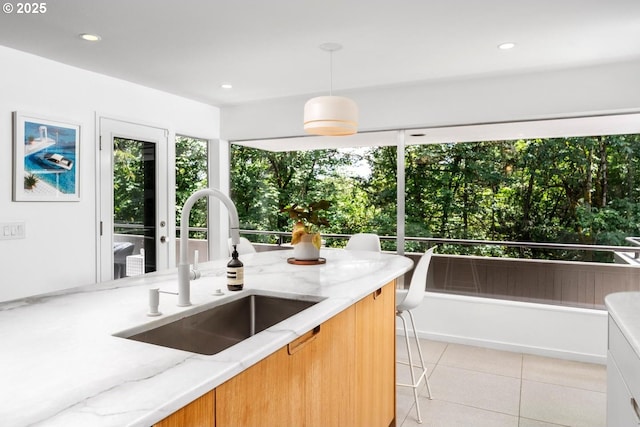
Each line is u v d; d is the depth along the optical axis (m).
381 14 2.54
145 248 4.23
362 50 3.15
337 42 2.99
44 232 3.35
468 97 3.91
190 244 5.16
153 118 4.27
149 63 3.47
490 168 4.19
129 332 1.33
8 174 3.11
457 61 3.39
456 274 4.25
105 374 0.98
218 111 5.14
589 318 3.63
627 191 3.72
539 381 3.22
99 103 3.75
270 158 5.20
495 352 3.85
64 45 3.07
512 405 2.85
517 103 3.73
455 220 4.28
